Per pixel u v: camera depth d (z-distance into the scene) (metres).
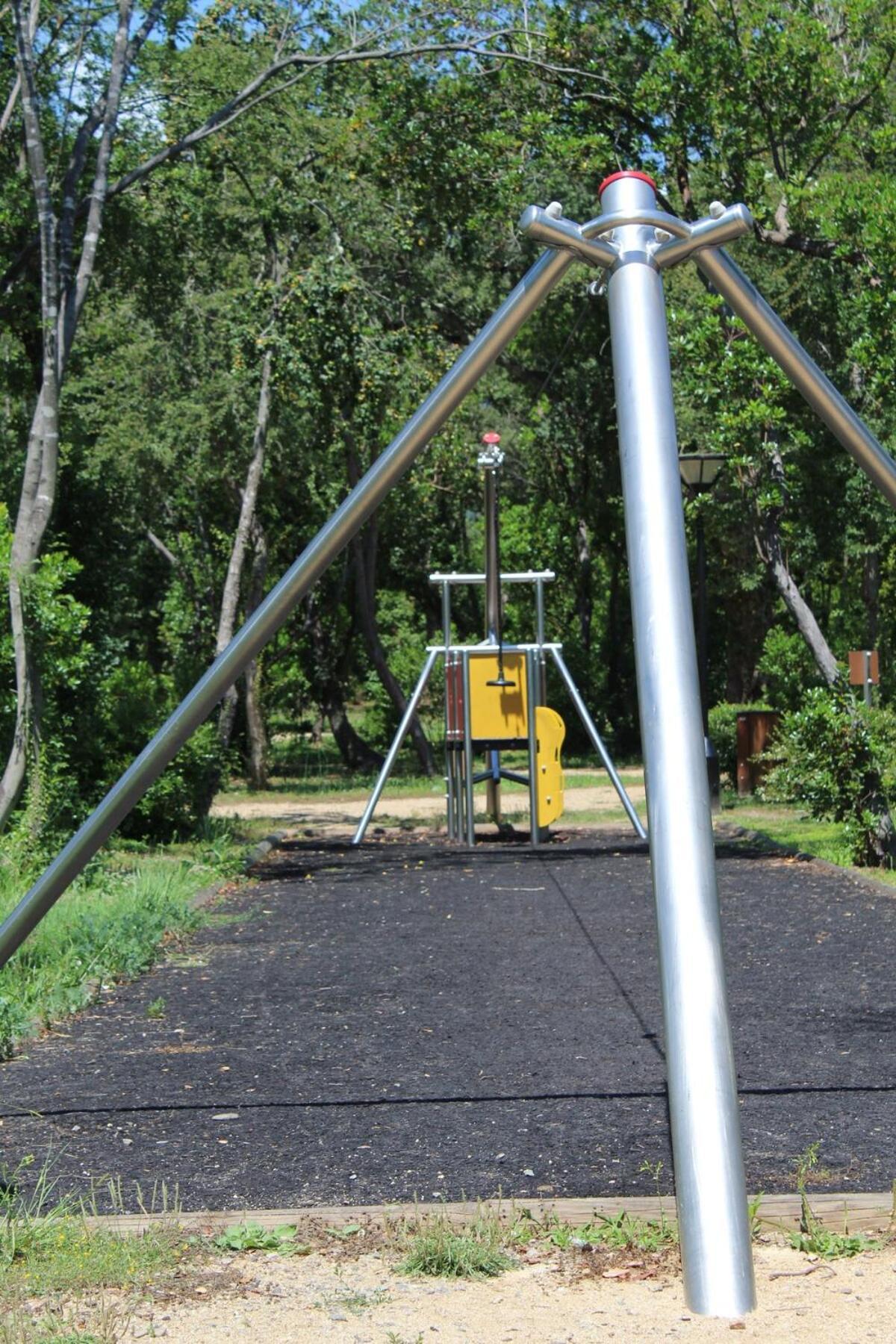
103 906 9.52
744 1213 2.46
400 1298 3.09
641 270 2.84
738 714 21.16
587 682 33.88
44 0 13.60
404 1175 3.99
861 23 11.70
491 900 10.69
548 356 29.80
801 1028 5.95
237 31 14.70
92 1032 6.25
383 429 20.59
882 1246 3.37
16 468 16.55
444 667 16.47
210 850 13.69
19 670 11.82
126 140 15.13
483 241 20.97
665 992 2.51
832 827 15.98
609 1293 3.08
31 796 11.66
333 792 26.09
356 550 28.92
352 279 17.23
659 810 2.53
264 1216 3.62
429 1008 6.61
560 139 12.54
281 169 16.39
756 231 12.02
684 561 2.61
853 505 19.25
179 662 19.58
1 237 15.04
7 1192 3.88
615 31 12.76
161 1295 3.13
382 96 13.94
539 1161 4.10
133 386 23.16
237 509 27.56
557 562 37.06
